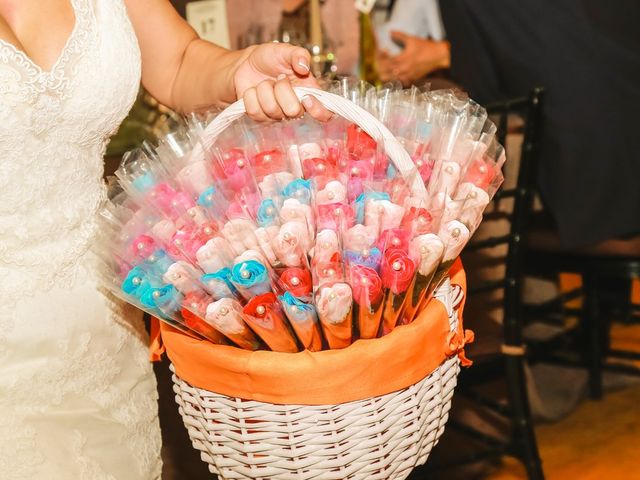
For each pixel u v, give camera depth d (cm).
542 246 214
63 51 96
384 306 85
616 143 200
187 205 92
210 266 86
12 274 97
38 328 99
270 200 89
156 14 118
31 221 97
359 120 87
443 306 86
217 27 225
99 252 95
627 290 240
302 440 82
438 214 87
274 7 230
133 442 113
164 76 120
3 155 93
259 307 82
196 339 88
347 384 80
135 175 99
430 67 250
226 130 104
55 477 101
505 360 189
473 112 103
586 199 202
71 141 99
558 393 239
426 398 87
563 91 202
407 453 87
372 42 237
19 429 99
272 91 94
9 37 92
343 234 86
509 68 211
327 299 81
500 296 196
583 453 220
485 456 191
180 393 90
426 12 261
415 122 98
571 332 255
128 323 112
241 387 82
